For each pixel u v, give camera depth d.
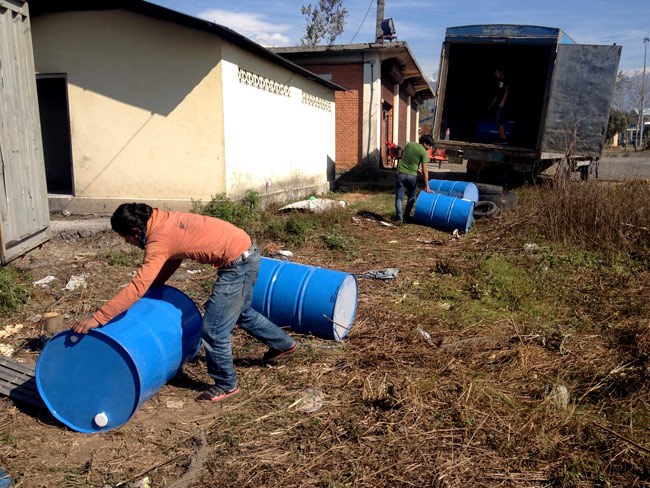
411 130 29.19
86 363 3.57
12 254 6.46
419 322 5.61
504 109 14.99
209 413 3.86
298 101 13.84
